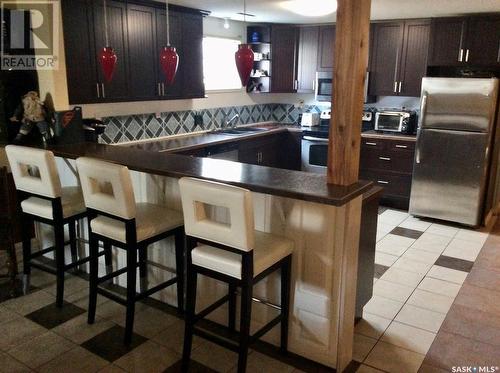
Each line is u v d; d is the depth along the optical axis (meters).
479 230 4.57
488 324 2.74
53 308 2.80
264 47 5.86
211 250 2.10
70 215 2.77
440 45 4.94
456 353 2.43
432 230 4.55
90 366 2.26
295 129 5.92
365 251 2.64
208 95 5.41
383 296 3.08
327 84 5.74
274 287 2.38
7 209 2.81
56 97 3.31
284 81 6.00
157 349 2.41
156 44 4.12
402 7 4.30
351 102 2.03
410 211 4.97
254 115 6.29
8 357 2.32
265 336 2.47
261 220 2.33
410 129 5.30
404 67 5.27
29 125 3.27
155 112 4.73
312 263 2.22
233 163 2.71
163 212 2.58
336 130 2.10
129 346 2.43
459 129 4.50
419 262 3.69
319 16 5.03
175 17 4.28
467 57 4.79
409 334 2.61
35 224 3.52
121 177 2.21
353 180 2.18
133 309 2.41
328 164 2.17
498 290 3.19
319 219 2.15
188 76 4.57
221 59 5.55
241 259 1.99
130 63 3.90
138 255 2.83
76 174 3.12
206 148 4.60
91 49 3.54
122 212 2.28
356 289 2.54
